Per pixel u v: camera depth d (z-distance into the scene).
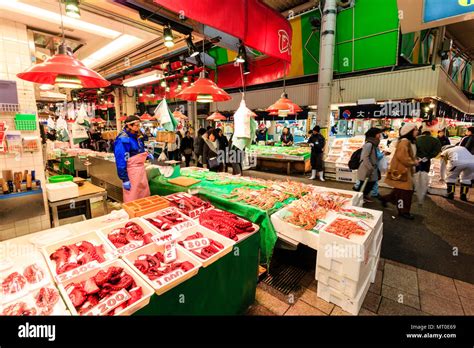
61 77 1.85
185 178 3.86
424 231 3.77
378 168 5.00
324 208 2.88
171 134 5.33
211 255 1.75
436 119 6.98
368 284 2.41
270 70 5.05
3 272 1.52
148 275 1.56
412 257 3.07
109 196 5.50
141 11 2.81
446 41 7.59
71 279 1.46
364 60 7.14
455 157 5.26
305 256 3.09
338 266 2.18
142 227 2.22
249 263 2.13
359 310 2.19
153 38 3.67
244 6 3.30
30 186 2.95
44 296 1.33
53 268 1.56
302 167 8.23
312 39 7.63
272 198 2.98
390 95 6.95
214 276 1.77
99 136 10.77
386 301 2.32
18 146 2.96
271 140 11.48
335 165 7.17
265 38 3.77
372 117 7.12
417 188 5.02
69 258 1.71
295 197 3.27
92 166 6.07
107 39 3.69
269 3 7.44
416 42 7.10
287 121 11.03
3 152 2.86
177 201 2.85
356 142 7.17
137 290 1.41
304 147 8.98
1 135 2.81
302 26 7.62
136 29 3.33
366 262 2.22
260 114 10.43
